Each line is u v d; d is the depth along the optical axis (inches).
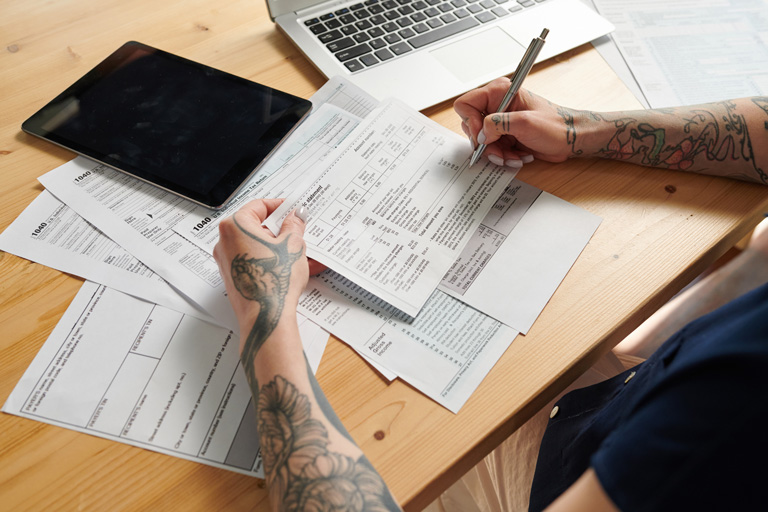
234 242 22.2
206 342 22.0
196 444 19.6
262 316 20.2
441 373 21.2
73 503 18.4
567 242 24.8
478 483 39.3
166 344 21.9
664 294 24.3
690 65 32.3
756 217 26.8
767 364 12.7
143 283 23.5
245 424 20.1
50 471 19.0
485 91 27.9
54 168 27.3
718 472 13.1
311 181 25.9
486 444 20.4
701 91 31.0
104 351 21.6
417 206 25.5
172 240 24.9
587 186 27.0
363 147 27.2
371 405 20.5
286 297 20.9
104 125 28.1
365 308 22.9
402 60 31.4
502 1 34.6
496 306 22.9
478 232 25.0
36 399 20.4
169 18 34.1
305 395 18.8
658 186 27.1
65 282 23.4
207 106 29.0
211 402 20.5
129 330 22.1
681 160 27.3
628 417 15.9
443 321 22.5
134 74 30.1
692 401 13.7
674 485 13.5
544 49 32.2
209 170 26.5
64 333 22.0
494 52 32.1
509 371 21.3
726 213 26.1
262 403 18.8
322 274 23.9
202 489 18.8
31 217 25.5
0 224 25.2
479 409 20.4
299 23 32.7
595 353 22.7
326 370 21.2
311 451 17.6
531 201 26.1
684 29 34.3
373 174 26.3
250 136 27.9
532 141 26.6
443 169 26.9
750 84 31.2
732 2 35.8
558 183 27.0
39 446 19.4
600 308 23.0
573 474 25.1
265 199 24.8
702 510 13.5
